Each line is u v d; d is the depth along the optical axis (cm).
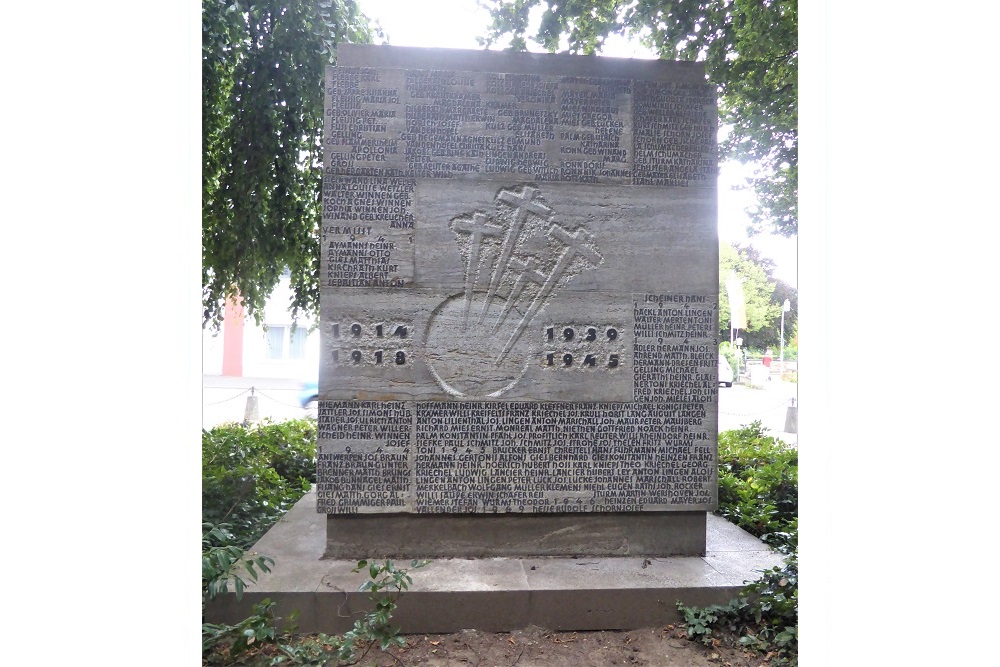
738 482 644
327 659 339
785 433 1163
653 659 380
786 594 390
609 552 485
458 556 474
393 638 333
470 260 480
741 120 877
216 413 1413
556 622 413
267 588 403
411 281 475
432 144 480
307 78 796
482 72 485
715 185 500
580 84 491
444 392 473
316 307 886
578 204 489
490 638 401
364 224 473
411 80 478
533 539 481
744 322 2328
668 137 498
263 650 358
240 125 788
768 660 373
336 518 469
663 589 419
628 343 488
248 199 792
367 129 475
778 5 697
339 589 404
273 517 575
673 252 494
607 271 489
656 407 489
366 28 859
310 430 915
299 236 838
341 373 468
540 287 484
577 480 482
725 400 1794
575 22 767
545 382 481
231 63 780
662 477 488
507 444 477
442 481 473
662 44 778
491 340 479
